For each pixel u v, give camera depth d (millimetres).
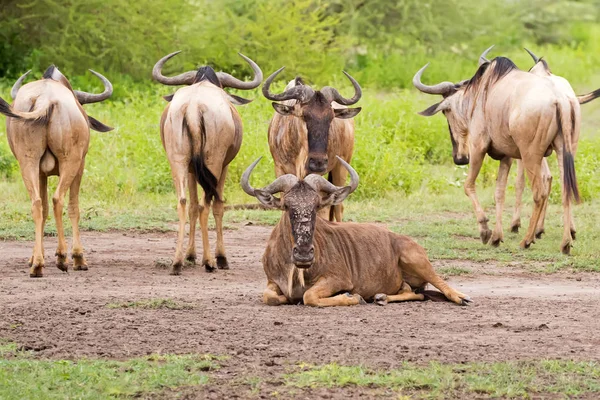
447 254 42031
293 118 38344
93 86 103000
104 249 42969
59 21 106812
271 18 115812
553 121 42281
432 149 77688
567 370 22281
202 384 21000
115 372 21766
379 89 121875
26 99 35281
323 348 24219
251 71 115188
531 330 26812
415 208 57000
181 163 36906
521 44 151250
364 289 30875
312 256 28625
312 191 29281
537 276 37562
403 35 136250
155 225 49125
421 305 30531
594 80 133500
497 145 45250
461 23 138625
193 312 28906
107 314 28297
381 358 23250
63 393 20281
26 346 24188
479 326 27188
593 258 41312
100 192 57812
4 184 58969
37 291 32281
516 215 49438
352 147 43250
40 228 35469
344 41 129875
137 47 107625
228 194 58812
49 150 35656
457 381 21234
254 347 24297
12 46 107562
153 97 86688
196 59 113562
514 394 20469
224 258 38906
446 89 50094
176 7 111812
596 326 27469
